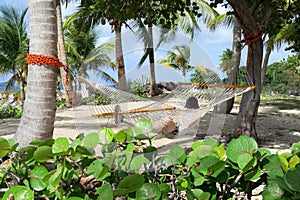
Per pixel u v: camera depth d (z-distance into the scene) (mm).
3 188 1540
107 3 5828
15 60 16828
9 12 17062
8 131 9453
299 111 14141
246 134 6938
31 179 1454
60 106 14828
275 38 14539
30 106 2250
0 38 17109
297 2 7148
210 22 14531
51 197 1457
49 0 2221
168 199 1458
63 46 13828
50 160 1550
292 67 32188
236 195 1505
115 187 1415
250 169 1505
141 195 1299
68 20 14258
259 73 6746
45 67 2219
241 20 6395
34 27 2213
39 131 2229
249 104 6910
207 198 1375
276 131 9000
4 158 1741
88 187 1446
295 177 1292
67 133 8258
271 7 6734
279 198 1384
